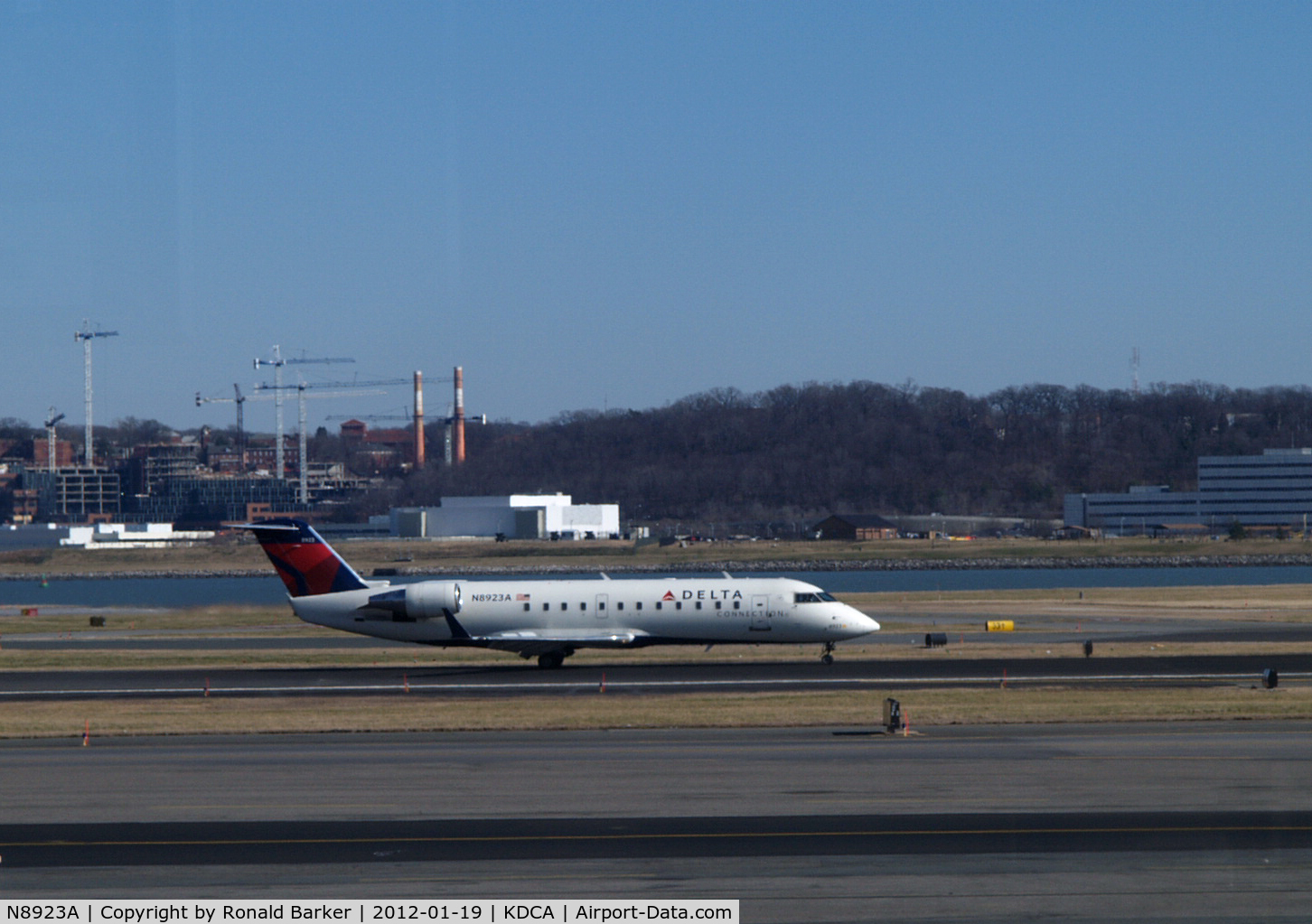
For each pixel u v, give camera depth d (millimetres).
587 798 56781
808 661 118375
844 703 86938
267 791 58938
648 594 116938
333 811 54781
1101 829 50750
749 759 66188
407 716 83625
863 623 116875
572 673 111188
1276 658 116125
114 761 68062
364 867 46625
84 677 112312
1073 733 74125
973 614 185500
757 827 51438
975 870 45594
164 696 98438
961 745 70000
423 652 134250
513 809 54844
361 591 118938
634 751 69000
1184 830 50531
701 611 116938
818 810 54219
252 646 146000
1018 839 49438
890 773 61812
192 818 53719
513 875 45594
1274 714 79375
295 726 79625
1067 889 43469
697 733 76062
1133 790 57406
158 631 172875
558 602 116812
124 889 44625
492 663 122438
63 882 45250
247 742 74750
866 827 51281
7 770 65312
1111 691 93062
